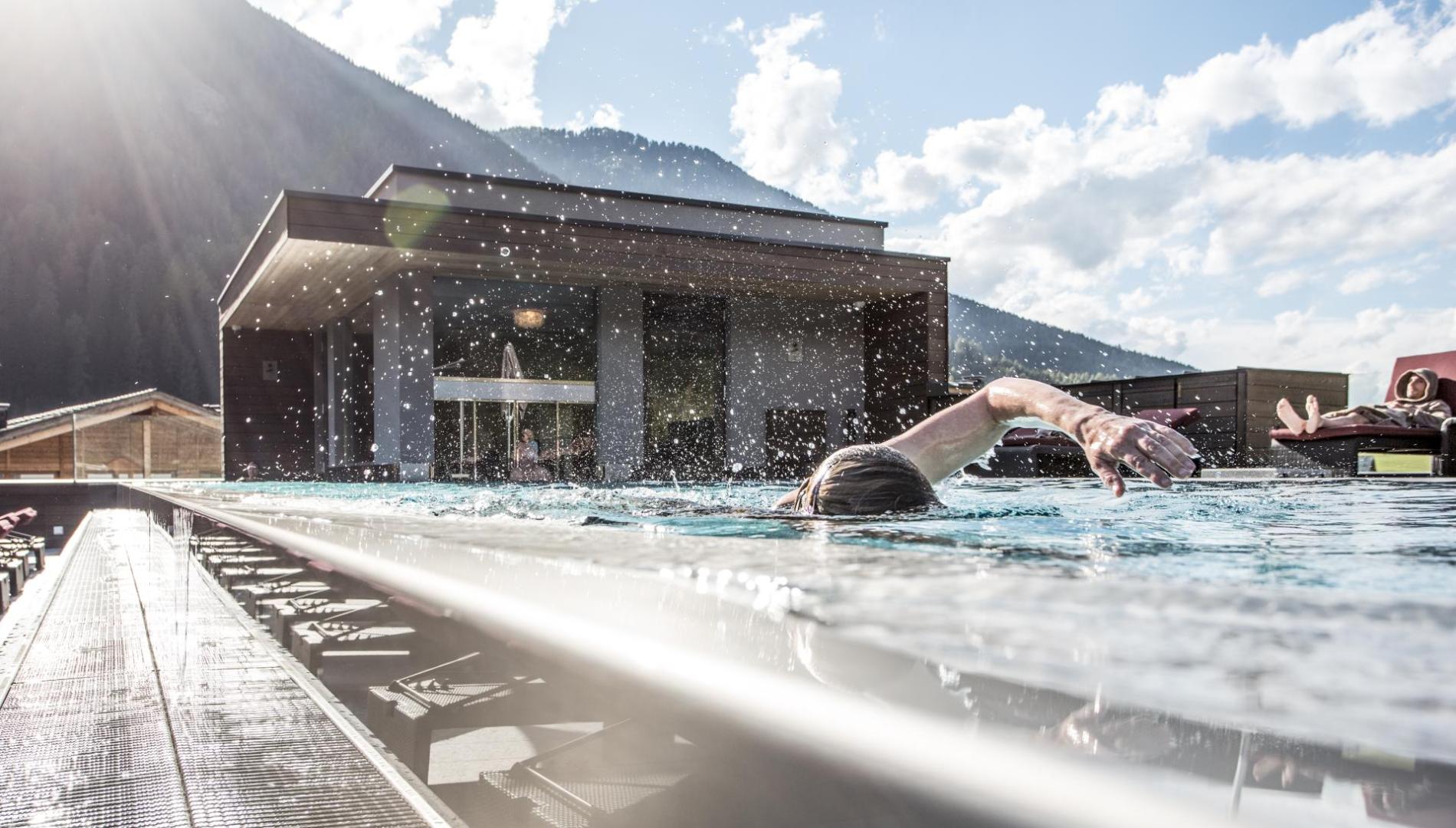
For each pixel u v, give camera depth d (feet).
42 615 6.40
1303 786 0.56
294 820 2.41
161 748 3.04
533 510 8.13
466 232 42.39
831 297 55.72
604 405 51.08
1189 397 37.47
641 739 4.19
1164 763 0.63
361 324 55.21
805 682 1.06
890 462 6.40
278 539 5.99
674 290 52.44
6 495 46.34
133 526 20.27
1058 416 6.57
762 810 1.13
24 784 2.72
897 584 1.83
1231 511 6.72
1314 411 31.04
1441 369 33.45
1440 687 0.83
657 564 2.48
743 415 54.75
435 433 49.44
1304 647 1.06
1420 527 4.91
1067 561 2.41
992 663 1.04
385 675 6.68
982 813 0.70
